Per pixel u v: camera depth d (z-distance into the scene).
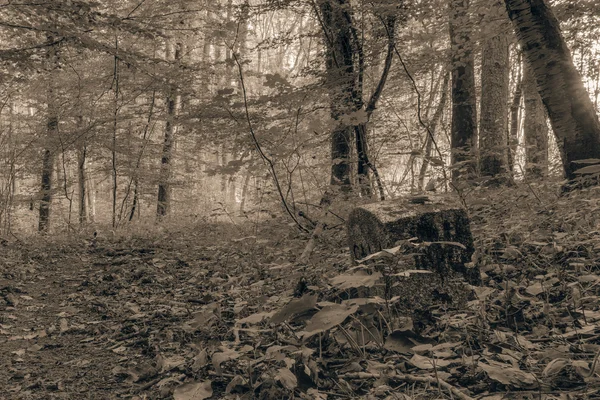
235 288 4.74
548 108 5.98
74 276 6.88
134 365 3.65
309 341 2.97
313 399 2.40
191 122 7.41
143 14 11.83
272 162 5.89
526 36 5.99
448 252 3.26
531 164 6.36
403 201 3.48
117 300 5.61
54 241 9.49
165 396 2.93
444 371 2.50
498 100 10.41
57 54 8.88
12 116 13.55
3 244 8.91
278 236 6.97
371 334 2.81
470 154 8.37
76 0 7.80
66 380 3.46
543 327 2.88
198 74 10.98
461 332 2.84
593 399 2.03
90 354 4.02
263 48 9.14
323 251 5.52
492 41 10.45
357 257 3.68
